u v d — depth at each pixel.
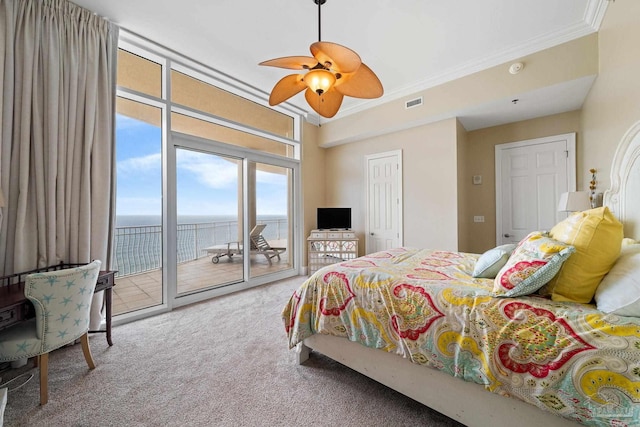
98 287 2.07
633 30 1.81
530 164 3.68
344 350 1.72
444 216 3.75
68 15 2.20
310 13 2.38
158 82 3.04
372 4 2.27
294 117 4.79
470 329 1.19
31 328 1.59
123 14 2.39
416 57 3.05
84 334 1.82
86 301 1.75
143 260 3.26
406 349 1.37
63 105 2.15
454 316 1.25
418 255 2.34
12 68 1.91
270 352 2.10
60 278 1.55
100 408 1.48
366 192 4.68
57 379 1.74
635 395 0.83
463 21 2.47
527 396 1.02
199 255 3.47
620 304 1.00
